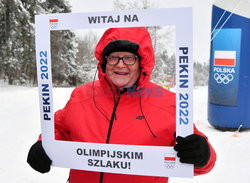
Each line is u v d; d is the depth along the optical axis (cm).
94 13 123
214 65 532
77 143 129
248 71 507
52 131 132
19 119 602
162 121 128
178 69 115
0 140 446
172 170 120
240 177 298
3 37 1274
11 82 1109
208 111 568
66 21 127
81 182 137
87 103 140
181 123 116
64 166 132
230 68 511
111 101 138
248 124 520
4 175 311
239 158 358
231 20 494
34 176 309
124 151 124
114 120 132
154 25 117
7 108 719
